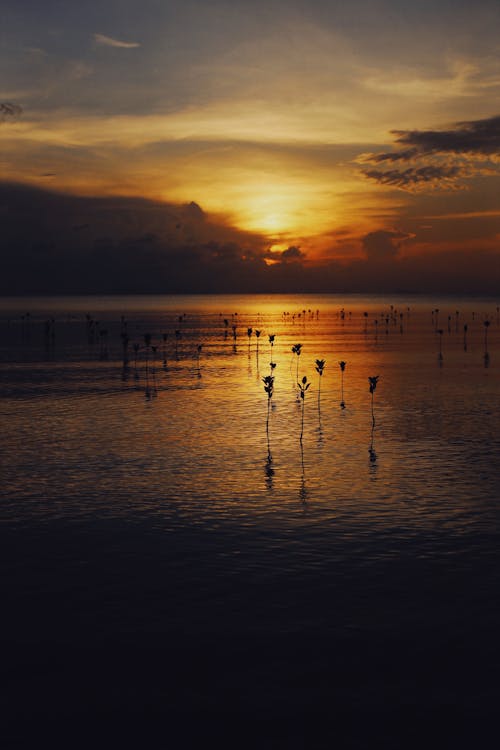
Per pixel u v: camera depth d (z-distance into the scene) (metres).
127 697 24.45
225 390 108.12
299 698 24.36
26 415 85.62
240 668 26.22
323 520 44.38
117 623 29.95
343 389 108.19
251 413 86.75
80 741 22.17
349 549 39.06
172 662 26.66
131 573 35.66
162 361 156.75
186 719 23.20
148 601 32.19
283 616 30.53
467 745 21.94
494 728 22.73
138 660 26.83
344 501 48.59
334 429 75.81
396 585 33.88
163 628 29.45
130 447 67.06
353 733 22.50
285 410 88.94
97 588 33.72
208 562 37.16
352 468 58.22
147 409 90.06
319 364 88.00
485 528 42.53
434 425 77.81
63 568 36.41
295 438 71.12
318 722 23.02
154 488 52.34
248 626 29.56
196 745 21.97
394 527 42.88
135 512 46.34
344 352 176.62
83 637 28.67
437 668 26.17
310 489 51.78
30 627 29.61
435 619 30.17
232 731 22.62
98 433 74.19
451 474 55.88
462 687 24.94
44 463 60.53
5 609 31.42
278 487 52.41
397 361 152.25
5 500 49.25
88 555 38.31
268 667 26.28
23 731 22.66
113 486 52.97
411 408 89.56
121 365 148.38
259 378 123.75
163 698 24.38
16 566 36.72
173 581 34.56
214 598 32.50
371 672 25.91
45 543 40.34
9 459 62.06
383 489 51.62
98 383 117.19
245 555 38.19
